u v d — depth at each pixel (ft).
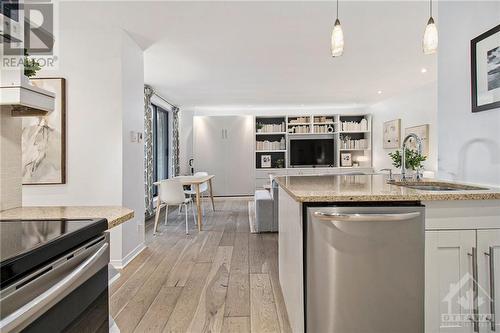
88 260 3.17
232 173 26.35
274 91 19.86
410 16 9.33
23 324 2.27
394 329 5.08
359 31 10.41
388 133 22.71
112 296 7.95
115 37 9.96
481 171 6.55
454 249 5.18
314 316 5.07
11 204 4.86
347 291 5.01
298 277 5.39
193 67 14.39
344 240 4.97
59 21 9.45
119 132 9.99
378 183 7.20
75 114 9.98
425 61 13.82
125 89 10.29
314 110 27.25
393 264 5.02
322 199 5.01
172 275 9.34
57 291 2.57
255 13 9.07
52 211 4.49
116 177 10.00
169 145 24.75
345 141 26.45
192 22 9.63
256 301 7.63
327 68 14.73
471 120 6.80
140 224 11.62
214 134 26.27
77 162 10.00
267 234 14.25
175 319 6.82
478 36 6.50
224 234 14.26
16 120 5.02
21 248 2.53
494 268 5.21
